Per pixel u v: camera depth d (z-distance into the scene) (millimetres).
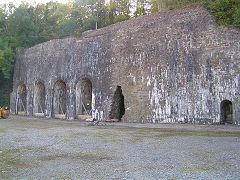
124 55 18156
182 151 6613
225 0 13898
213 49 14125
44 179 4477
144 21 17453
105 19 34375
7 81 29438
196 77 14539
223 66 13695
